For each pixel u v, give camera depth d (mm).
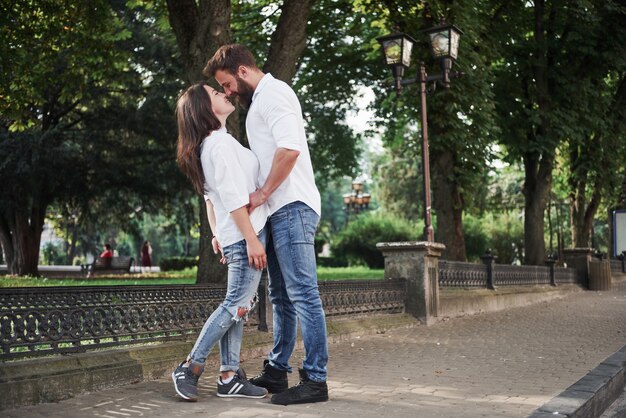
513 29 18156
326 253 52844
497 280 13625
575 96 19141
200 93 3988
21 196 22828
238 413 3613
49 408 3832
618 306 13664
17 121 13922
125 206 26406
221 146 3848
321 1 16453
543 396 4211
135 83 23719
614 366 5367
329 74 21062
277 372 4191
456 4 14078
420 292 9570
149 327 5188
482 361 5922
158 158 24766
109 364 4559
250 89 4039
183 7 9281
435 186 15508
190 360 3977
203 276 8578
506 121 18797
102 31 12672
